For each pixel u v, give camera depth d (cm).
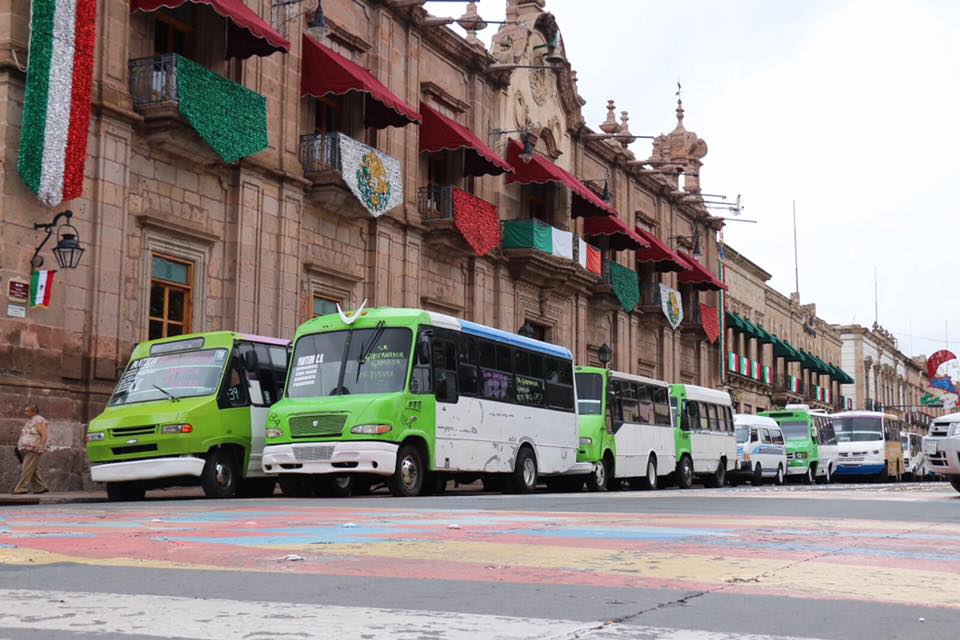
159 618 450
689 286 5150
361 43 2852
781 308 7206
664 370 4806
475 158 3266
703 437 3244
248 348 1891
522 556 695
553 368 2338
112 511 1272
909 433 5478
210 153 2283
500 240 3388
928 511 1323
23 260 1923
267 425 1805
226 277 2384
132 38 2188
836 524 1042
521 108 3669
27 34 1970
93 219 2066
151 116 2150
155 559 680
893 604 511
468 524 984
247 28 2259
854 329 9706
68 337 2002
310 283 2647
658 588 552
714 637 415
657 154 4941
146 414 1747
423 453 1838
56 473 1955
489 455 2027
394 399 1761
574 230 3978
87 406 2022
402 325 1845
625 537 848
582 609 482
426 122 3062
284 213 2522
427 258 3109
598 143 4281
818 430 4397
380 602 500
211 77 2228
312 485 1923
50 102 1927
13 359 1889
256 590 540
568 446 2355
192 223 2298
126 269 2138
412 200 3020
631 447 2736
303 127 2658
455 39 3253
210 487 1759
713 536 869
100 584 564
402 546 759
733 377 5875
